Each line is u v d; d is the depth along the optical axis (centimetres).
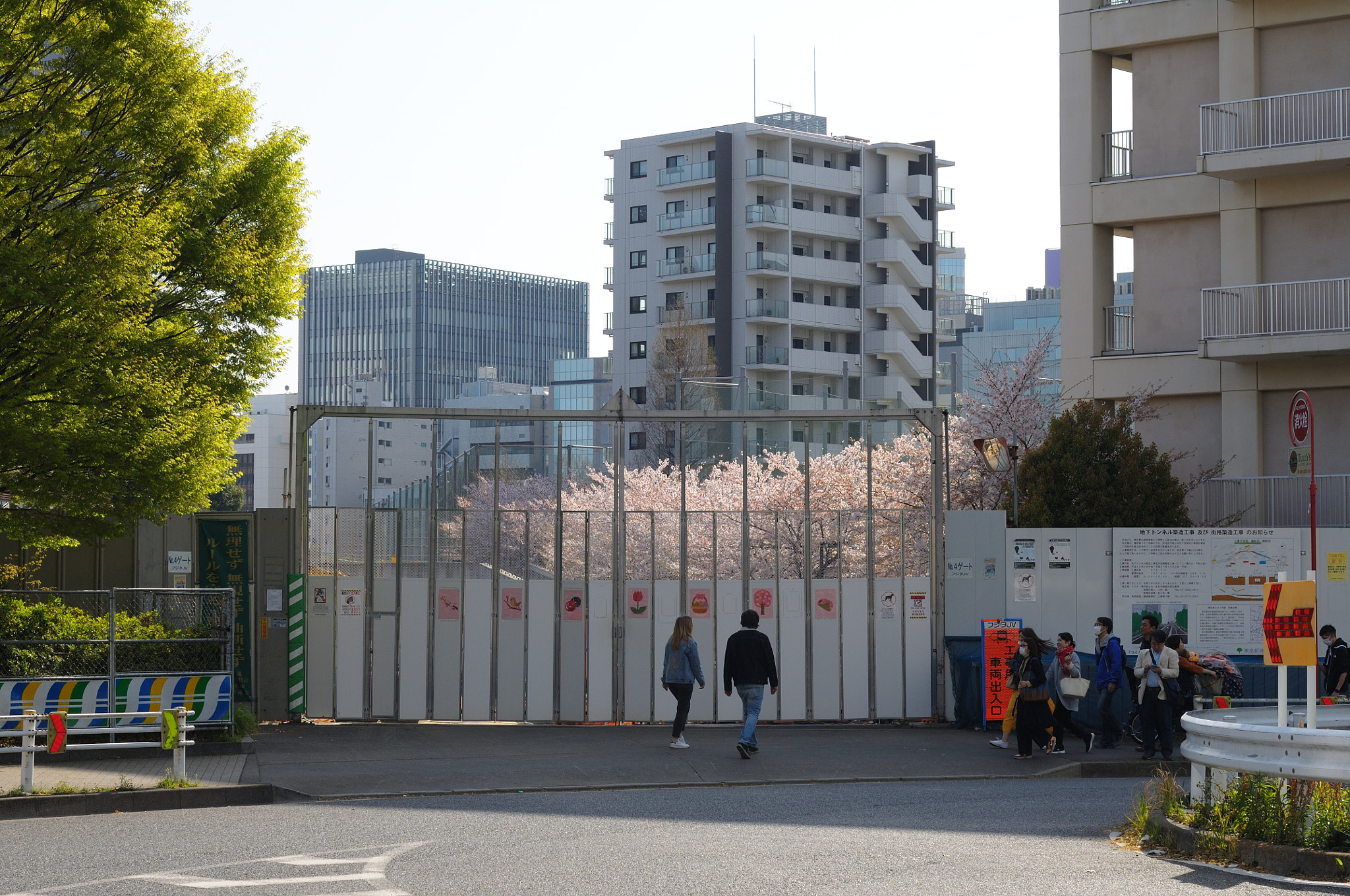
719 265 9162
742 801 1420
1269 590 1039
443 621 2169
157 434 1770
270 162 1944
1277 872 957
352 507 2175
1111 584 2148
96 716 1420
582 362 15250
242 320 1925
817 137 9350
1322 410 2931
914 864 995
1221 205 3017
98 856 1026
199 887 894
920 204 9612
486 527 2255
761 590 2217
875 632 2219
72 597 2002
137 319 1766
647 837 1138
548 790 1520
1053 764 1731
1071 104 3195
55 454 1673
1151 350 3128
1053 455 2462
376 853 1050
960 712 2127
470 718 2159
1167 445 3109
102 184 1769
